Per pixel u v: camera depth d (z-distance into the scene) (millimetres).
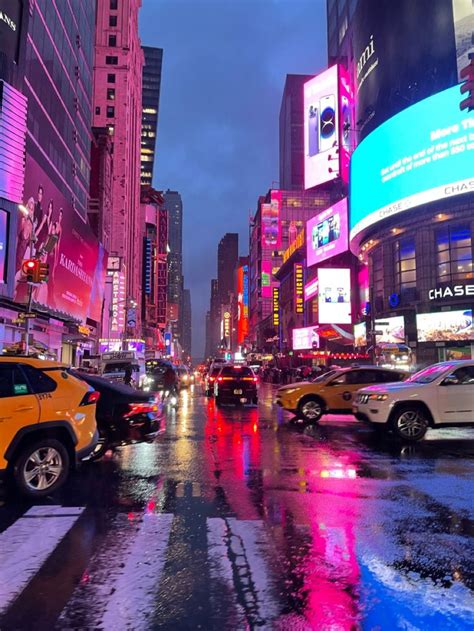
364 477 7988
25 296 29094
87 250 45562
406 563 4453
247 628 3326
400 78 44906
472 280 37000
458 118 37719
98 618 3459
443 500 6602
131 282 101250
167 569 4320
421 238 40188
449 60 39812
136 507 6324
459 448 10852
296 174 146250
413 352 39312
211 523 5641
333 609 3586
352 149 63438
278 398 16016
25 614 3516
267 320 118875
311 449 10680
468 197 37375
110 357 27016
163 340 157625
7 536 5211
